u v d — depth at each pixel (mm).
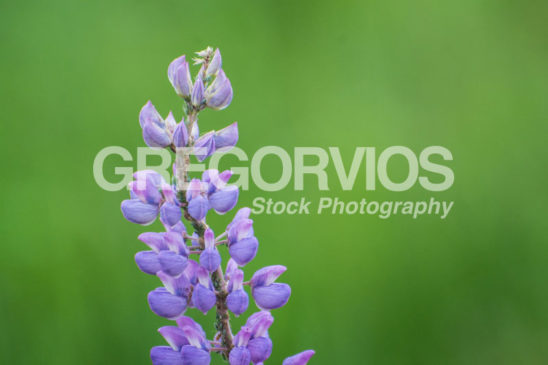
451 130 943
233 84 941
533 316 850
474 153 928
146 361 777
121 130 894
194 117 521
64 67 919
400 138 922
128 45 943
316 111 943
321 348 797
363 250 842
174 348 524
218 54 521
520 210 899
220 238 524
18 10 944
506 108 955
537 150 934
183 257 512
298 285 819
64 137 884
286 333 794
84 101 905
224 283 523
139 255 520
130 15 961
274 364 784
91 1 955
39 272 804
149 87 922
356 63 981
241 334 519
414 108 956
